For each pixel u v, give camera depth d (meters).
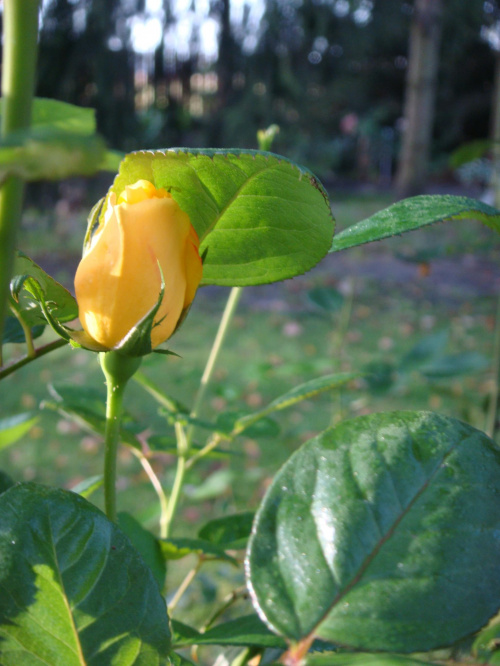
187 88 3.64
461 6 4.53
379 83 6.69
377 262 2.91
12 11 0.11
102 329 0.15
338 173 6.66
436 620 0.12
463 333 1.92
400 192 3.76
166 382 1.43
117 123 2.83
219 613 0.25
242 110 3.66
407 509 0.13
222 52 3.64
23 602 0.14
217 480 0.52
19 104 0.11
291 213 0.17
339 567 0.13
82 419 0.27
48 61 2.66
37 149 0.08
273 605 0.12
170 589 0.70
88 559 0.15
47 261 2.65
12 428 0.27
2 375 0.17
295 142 4.29
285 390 1.41
